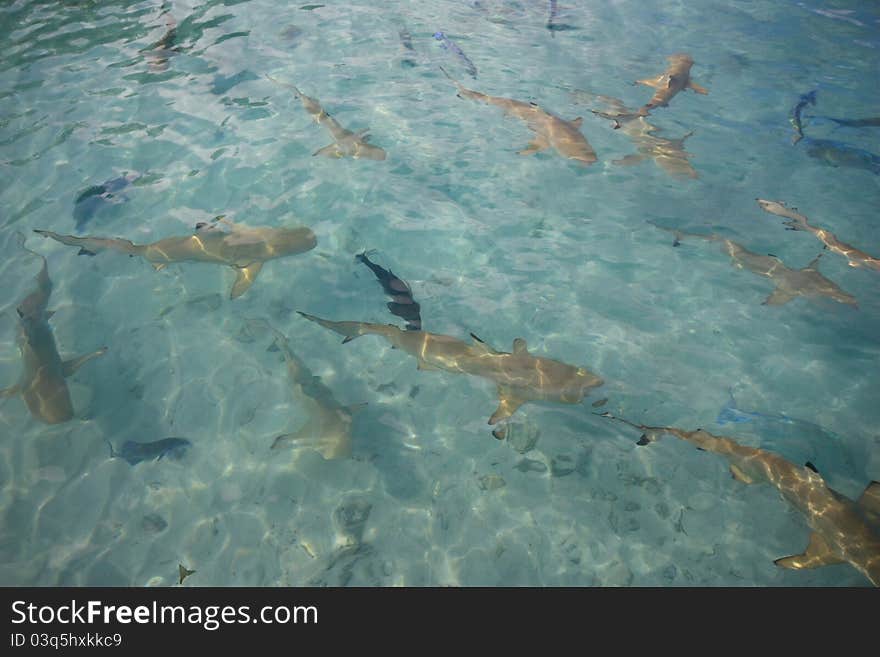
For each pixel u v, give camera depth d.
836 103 5.17
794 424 3.07
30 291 3.52
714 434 3.02
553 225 4.01
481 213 4.06
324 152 4.33
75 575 2.59
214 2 6.43
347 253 3.76
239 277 3.49
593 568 2.64
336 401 3.01
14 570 2.59
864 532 2.54
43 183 4.12
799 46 6.02
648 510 2.79
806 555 2.55
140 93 4.95
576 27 6.26
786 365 3.31
